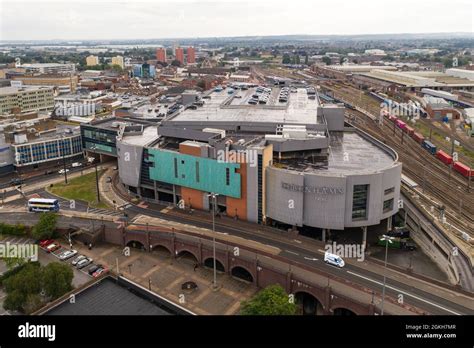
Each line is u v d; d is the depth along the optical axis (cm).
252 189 15238
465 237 14475
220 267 13625
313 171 15012
